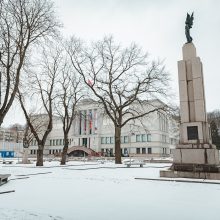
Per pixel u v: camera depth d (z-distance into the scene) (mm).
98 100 33250
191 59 16141
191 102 15695
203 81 16016
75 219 5727
